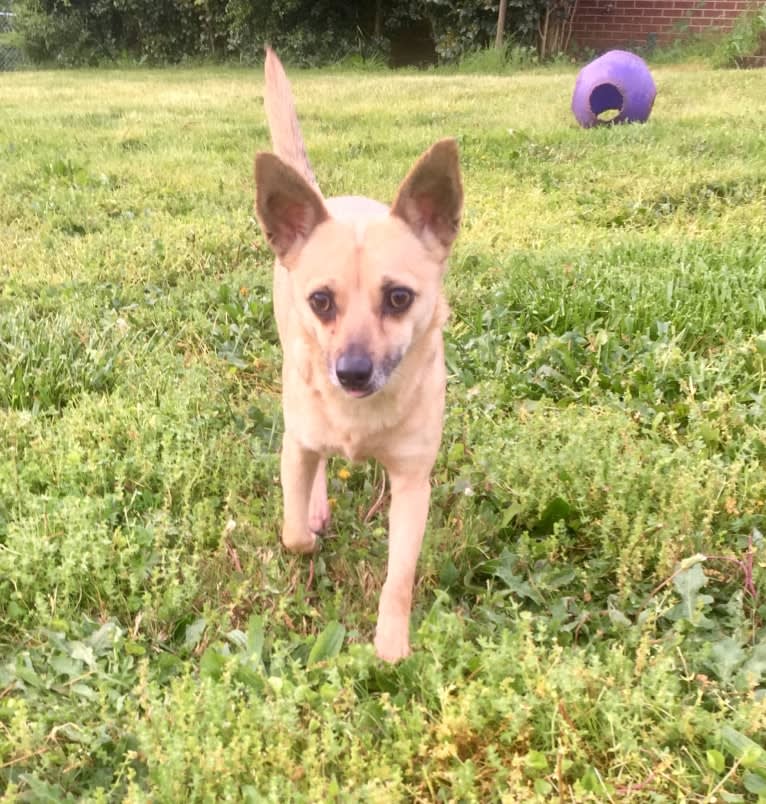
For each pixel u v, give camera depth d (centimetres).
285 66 397
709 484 60
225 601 54
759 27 329
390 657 50
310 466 57
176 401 72
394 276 51
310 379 53
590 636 52
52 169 145
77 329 85
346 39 404
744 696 46
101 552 54
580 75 195
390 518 54
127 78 354
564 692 44
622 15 364
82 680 47
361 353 49
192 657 50
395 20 401
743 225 116
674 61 348
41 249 107
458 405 76
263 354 84
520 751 43
